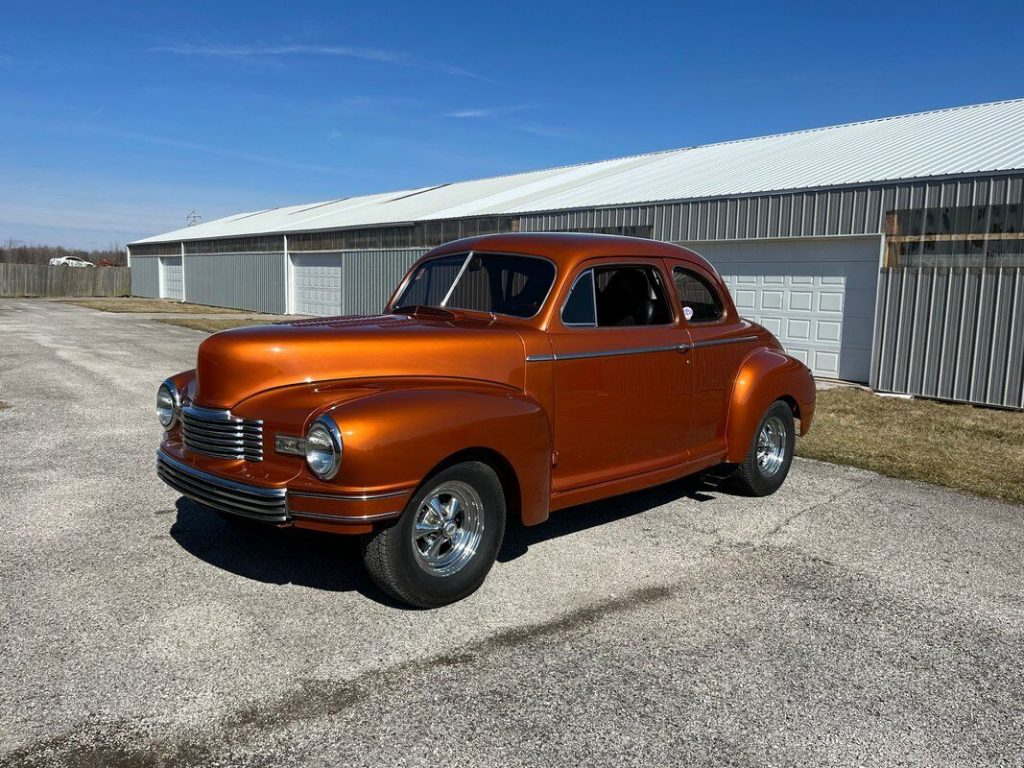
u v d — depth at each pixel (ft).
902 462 24.07
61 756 8.87
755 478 19.52
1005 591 14.34
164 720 9.61
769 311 45.19
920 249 37.52
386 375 13.24
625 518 18.12
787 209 42.98
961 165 37.70
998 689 10.91
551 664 11.23
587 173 77.46
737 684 10.84
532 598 13.48
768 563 15.43
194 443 13.39
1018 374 34.45
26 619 12.15
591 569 14.89
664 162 69.26
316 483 11.75
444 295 16.46
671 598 13.64
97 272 159.22
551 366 14.60
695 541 16.62
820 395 37.11
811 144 57.16
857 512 19.02
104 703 9.94
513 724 9.73
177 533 16.11
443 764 8.92
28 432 25.49
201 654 11.21
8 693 10.10
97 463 21.63
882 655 11.79
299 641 11.68
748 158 58.03
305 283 101.45
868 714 10.19
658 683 10.80
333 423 11.45
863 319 41.32
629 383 15.90
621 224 51.67
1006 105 53.16
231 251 118.83
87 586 13.43
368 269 86.89
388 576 12.23
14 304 112.47
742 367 18.92
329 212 118.42
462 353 13.74
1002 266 34.71
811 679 11.03
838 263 42.06
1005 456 25.23
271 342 13.00
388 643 11.70
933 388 37.29
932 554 16.19
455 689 10.49
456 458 12.71
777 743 9.51
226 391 12.96
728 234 45.80
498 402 13.09
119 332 65.57
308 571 14.32
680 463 17.33
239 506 12.24
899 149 46.52
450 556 13.06
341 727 9.57
